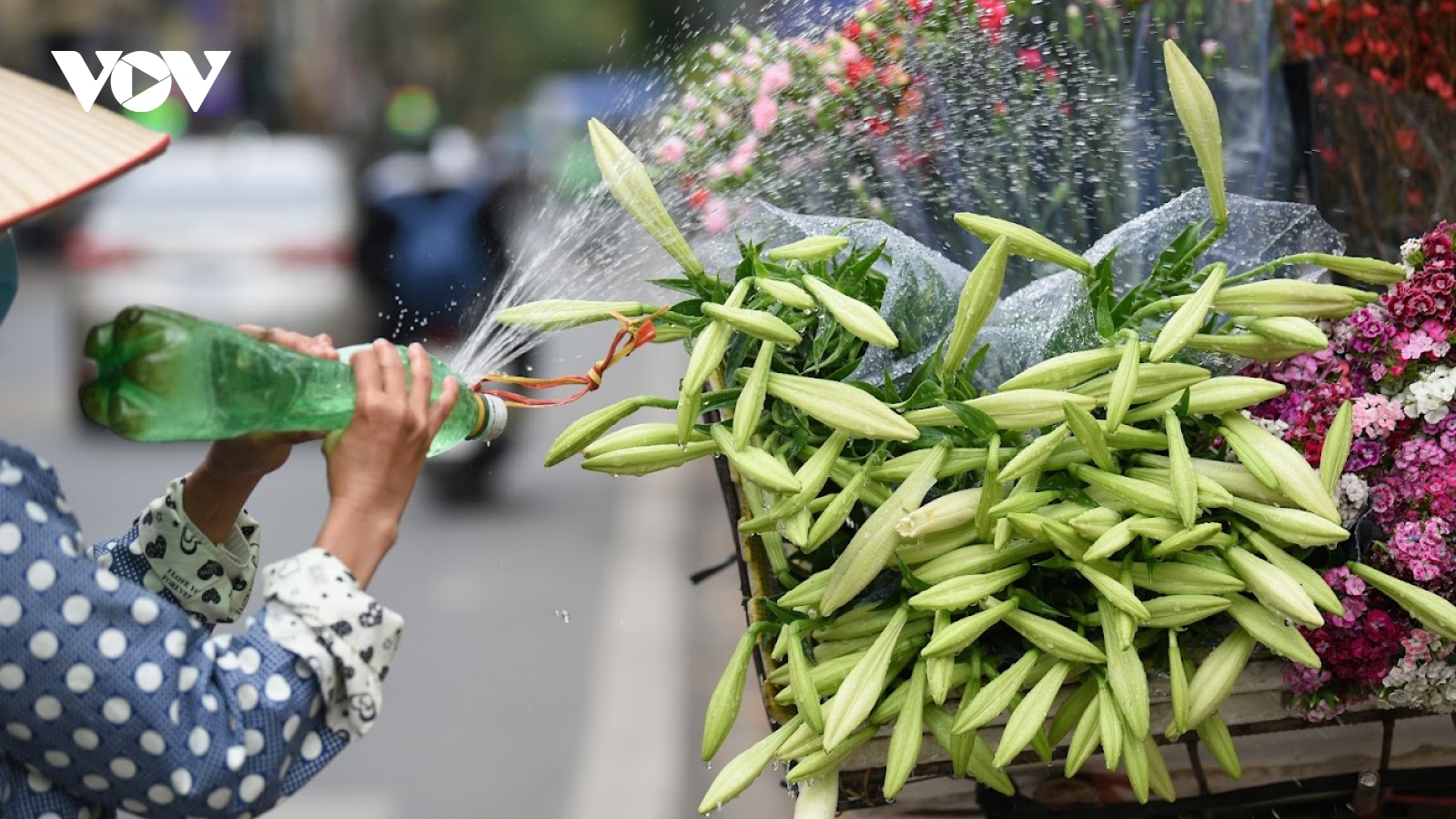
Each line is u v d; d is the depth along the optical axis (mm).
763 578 2314
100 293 12445
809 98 2699
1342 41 3344
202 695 1682
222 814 1698
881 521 2074
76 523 1726
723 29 2715
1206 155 2168
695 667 6422
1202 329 2238
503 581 7840
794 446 2145
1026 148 2783
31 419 12719
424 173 12094
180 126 22812
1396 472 2258
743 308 2141
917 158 2764
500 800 5312
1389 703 2240
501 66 44000
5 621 1601
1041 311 2285
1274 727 2307
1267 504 2111
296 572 1771
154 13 40156
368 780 5566
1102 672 2119
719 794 2156
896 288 2254
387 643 1792
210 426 1756
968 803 2635
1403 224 3221
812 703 2082
